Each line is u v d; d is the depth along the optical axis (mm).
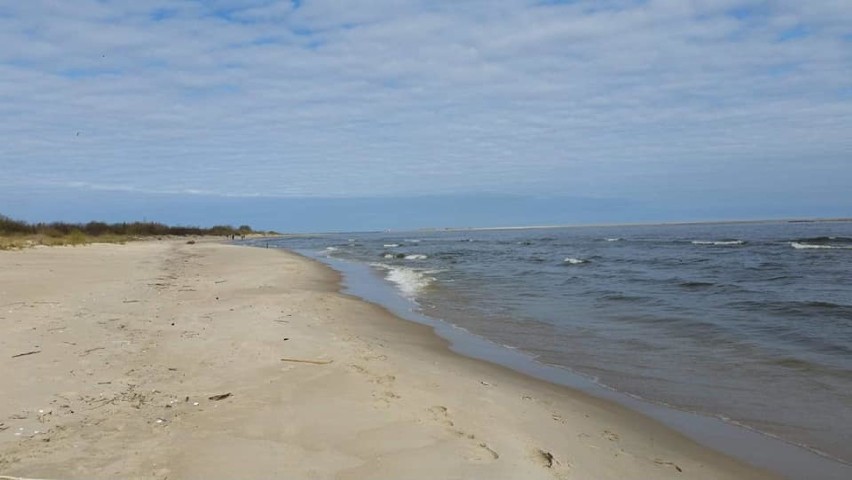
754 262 25656
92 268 20688
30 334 8156
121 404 5305
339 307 12891
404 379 6570
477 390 6383
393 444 4516
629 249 40656
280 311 11438
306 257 34875
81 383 5930
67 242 38438
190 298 13195
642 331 10438
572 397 6508
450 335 10336
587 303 13977
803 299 13758
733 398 6461
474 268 25266
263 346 7914
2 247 28281
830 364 7805
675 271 22094
